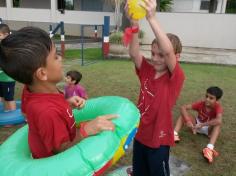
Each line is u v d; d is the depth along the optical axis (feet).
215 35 44.65
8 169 4.44
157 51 6.59
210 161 10.36
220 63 31.48
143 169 7.47
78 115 6.01
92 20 55.21
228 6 69.36
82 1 59.41
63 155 4.22
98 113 5.70
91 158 4.12
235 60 33.96
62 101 4.42
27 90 4.46
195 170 9.93
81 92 13.76
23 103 4.55
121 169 9.60
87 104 6.09
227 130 13.29
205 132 12.49
